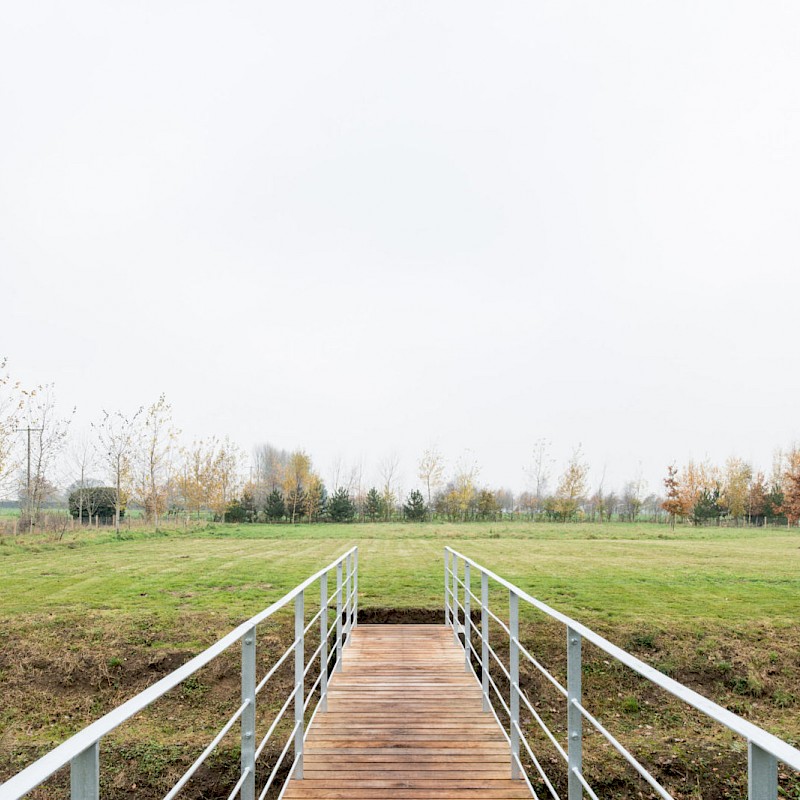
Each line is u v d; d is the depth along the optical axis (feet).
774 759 4.45
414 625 33.37
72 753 4.24
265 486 160.97
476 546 69.21
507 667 30.30
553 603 37.88
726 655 30.89
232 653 30.48
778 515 129.08
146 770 23.48
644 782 23.52
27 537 71.51
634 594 40.27
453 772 14.42
